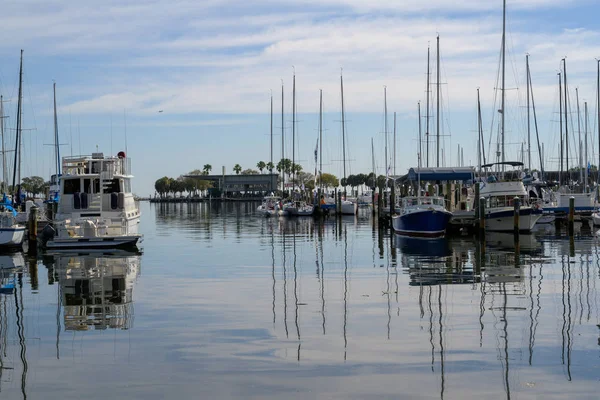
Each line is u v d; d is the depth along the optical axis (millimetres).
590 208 56375
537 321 16969
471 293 21172
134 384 12180
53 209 46531
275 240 43812
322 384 12117
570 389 11797
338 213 77625
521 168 51125
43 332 16062
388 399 11398
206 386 12055
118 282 24094
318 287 22688
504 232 46812
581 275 25094
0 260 31234
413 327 16375
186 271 27109
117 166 39250
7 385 12180
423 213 43969
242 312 18344
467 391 11742
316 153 84375
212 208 129000
